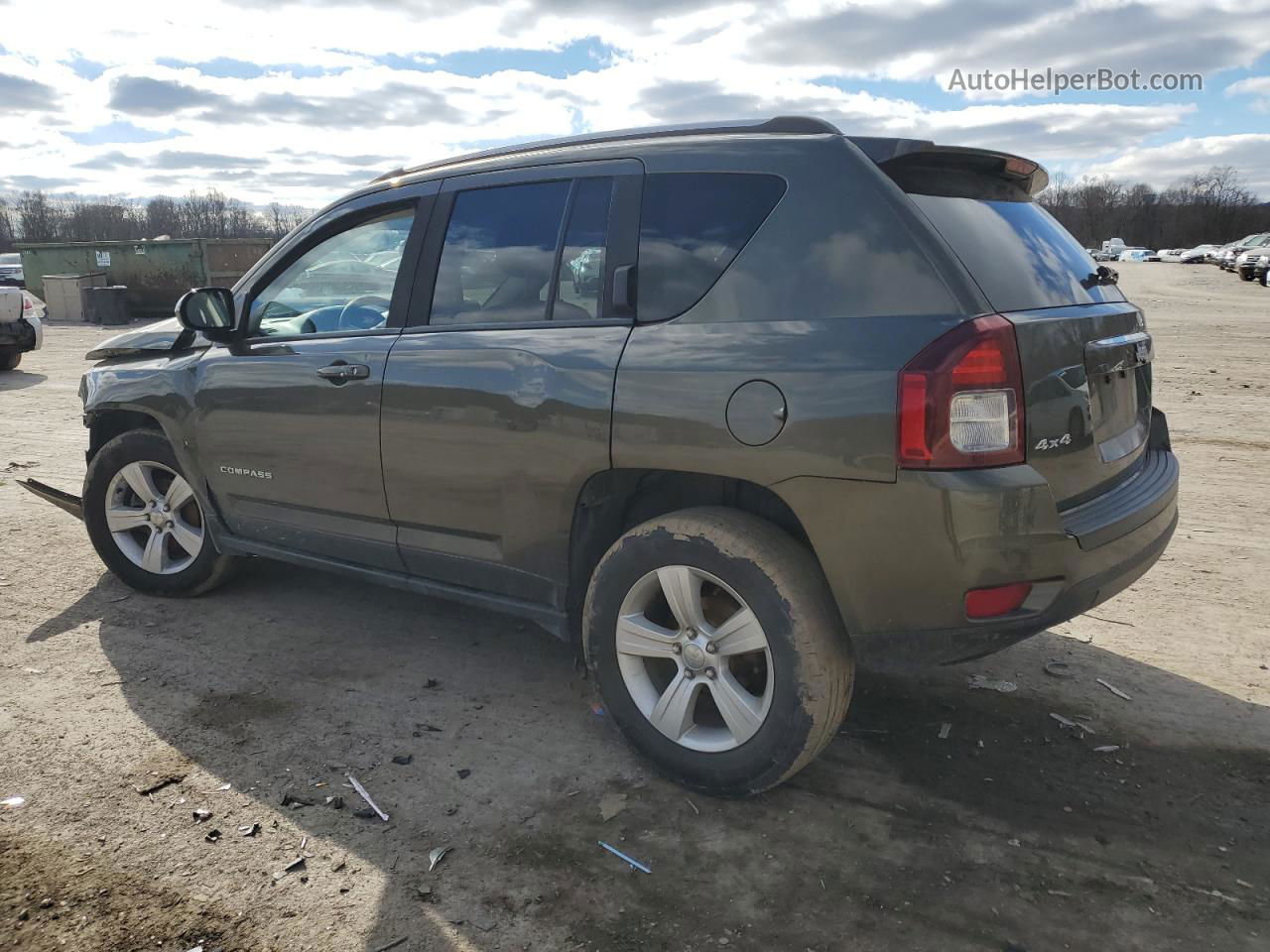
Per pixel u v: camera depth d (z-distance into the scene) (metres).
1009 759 3.07
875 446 2.40
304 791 2.89
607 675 2.99
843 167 2.63
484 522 3.22
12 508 6.13
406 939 2.27
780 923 2.32
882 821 2.74
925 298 2.44
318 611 4.39
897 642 2.53
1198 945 2.24
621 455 2.81
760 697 2.79
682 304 2.80
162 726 3.30
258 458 3.88
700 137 2.95
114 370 4.46
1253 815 2.76
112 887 2.46
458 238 3.39
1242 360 13.30
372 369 3.43
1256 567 4.81
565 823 2.73
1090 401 2.70
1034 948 2.23
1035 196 3.30
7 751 3.12
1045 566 2.42
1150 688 3.55
